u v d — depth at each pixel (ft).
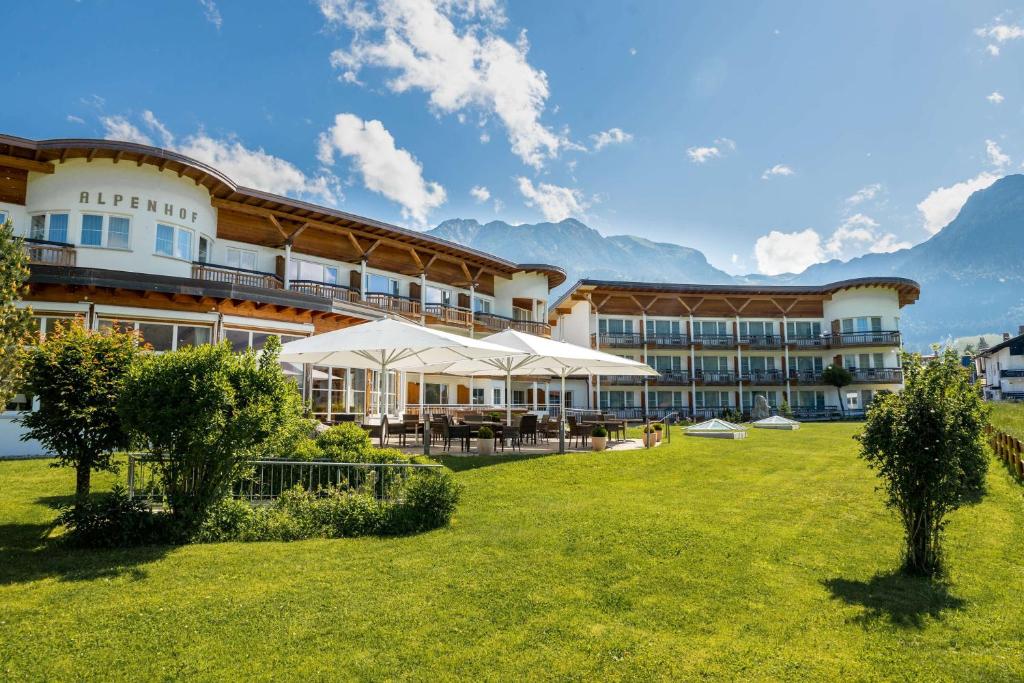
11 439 47.80
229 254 80.74
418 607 18.81
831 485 41.09
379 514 28.30
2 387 24.58
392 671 14.97
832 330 174.09
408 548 25.07
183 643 16.19
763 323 177.58
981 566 24.16
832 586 21.65
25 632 16.57
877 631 17.90
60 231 66.03
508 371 66.03
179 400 25.41
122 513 25.32
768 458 55.52
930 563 23.07
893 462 23.26
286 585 20.45
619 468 47.70
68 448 27.68
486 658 15.71
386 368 56.03
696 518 30.94
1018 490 38.14
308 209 85.15
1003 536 28.32
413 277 105.50
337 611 18.39
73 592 19.48
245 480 31.83
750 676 15.14
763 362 177.37
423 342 45.32
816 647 16.85
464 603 19.21
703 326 177.47
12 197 65.77
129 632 16.74
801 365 177.37
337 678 14.61
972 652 16.70
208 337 59.82
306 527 27.40
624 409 168.14
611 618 18.38
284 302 63.10
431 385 110.93
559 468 46.26
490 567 22.67
